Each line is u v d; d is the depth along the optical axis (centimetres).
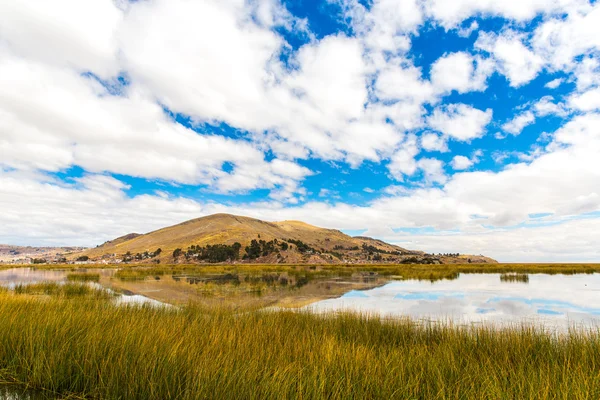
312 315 1319
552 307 2008
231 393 476
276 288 3114
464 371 607
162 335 727
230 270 6875
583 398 474
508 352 778
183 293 2639
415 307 1995
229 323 1009
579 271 6034
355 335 1002
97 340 664
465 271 6219
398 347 838
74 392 528
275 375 512
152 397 479
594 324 1471
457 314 1738
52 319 803
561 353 783
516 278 4431
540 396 495
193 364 562
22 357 606
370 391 512
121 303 1450
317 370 546
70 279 4100
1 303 1063
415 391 520
